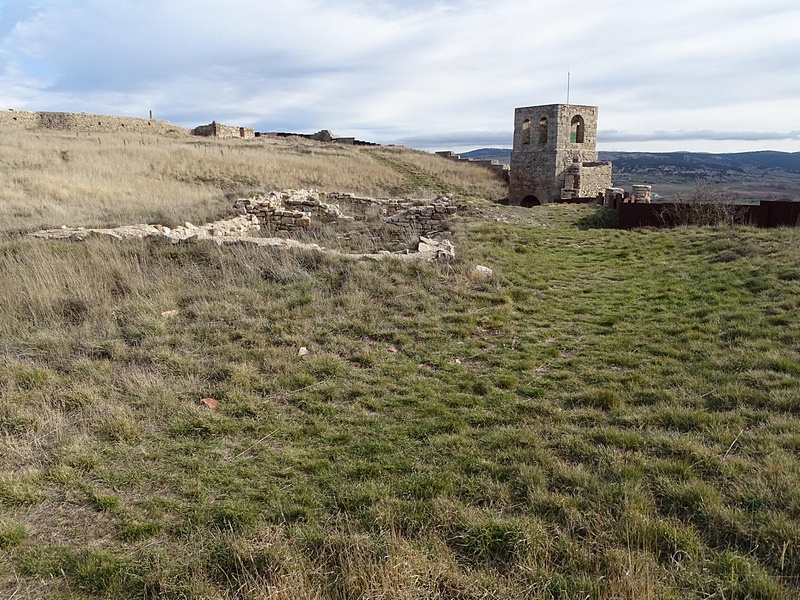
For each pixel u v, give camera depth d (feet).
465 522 11.05
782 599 8.89
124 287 26.89
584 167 100.07
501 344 22.13
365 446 14.20
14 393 15.99
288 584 9.34
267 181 89.04
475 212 57.77
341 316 24.16
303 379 17.98
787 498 11.23
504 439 14.44
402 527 11.13
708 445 13.75
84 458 13.16
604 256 39.37
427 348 21.42
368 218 56.39
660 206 52.21
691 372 18.48
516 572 9.84
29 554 10.34
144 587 9.60
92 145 98.17
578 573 9.72
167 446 14.11
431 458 13.70
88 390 16.29
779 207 45.70
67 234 35.55
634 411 15.84
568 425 15.31
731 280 29.19
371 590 9.19
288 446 14.29
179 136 143.84
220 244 33.71
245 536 10.78
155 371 18.31
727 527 10.66
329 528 11.09
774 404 15.61
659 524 10.69
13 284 25.16
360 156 127.95
